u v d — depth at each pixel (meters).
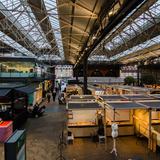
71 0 10.04
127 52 31.45
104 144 11.43
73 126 12.60
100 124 12.46
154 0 12.27
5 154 5.50
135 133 12.93
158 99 14.28
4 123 13.30
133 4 6.11
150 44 24.22
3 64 23.36
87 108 11.77
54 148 10.77
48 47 35.28
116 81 40.69
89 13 10.81
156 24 15.94
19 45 30.36
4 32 21.38
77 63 34.41
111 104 11.86
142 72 37.47
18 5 15.05
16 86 16.08
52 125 15.75
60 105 26.58
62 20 14.05
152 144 10.48
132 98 14.62
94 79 42.28
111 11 8.51
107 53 35.75
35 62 24.16
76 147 10.97
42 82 31.08
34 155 9.82
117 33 19.98
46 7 14.81
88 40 15.23
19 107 16.50
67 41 22.95
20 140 5.94
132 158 9.31
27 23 21.25
